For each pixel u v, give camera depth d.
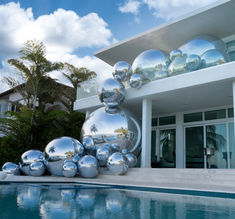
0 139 15.95
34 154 10.14
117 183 7.62
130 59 15.19
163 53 10.69
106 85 10.70
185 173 7.92
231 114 11.66
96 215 3.20
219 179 7.05
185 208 3.83
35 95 17.53
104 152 9.85
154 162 14.02
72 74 21.70
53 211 3.41
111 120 10.63
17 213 3.25
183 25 11.74
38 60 17.02
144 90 10.72
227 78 8.52
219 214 3.37
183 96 10.71
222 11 10.57
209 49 9.48
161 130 14.39
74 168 9.32
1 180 8.16
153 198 4.95
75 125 16.45
